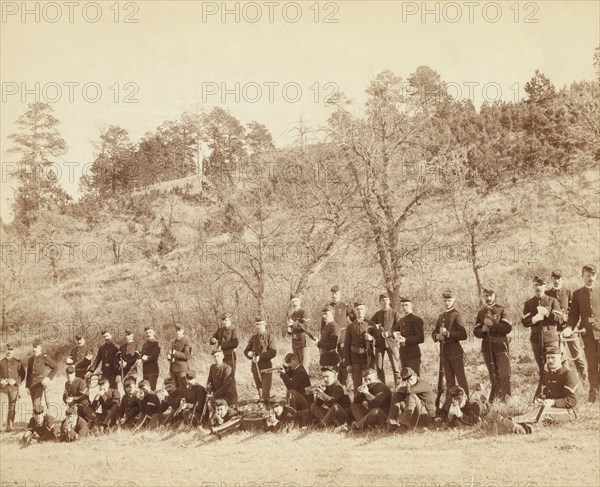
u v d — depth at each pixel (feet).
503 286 64.23
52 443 42.37
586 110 71.20
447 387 37.11
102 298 88.33
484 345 37.58
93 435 42.70
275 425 39.24
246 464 34.14
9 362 47.62
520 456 30.19
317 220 69.51
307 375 41.14
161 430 41.91
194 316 77.51
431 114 63.87
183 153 95.91
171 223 102.27
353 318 42.04
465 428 34.99
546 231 72.95
